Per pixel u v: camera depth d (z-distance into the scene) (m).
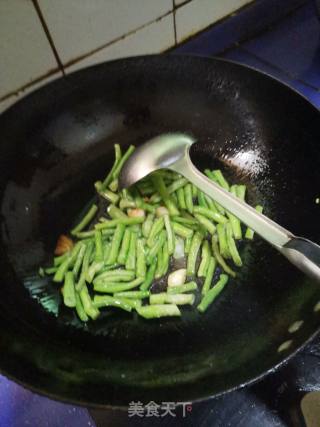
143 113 0.42
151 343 0.30
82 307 0.32
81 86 0.37
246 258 0.35
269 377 0.29
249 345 0.27
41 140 0.38
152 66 0.38
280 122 0.37
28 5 0.34
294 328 0.26
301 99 0.34
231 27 0.52
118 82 0.39
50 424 0.30
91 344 0.30
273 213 0.36
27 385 0.22
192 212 0.39
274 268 0.33
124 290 0.34
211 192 0.33
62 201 0.39
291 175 0.36
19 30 0.35
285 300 0.30
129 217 0.39
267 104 0.37
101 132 0.42
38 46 0.38
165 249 0.36
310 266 0.25
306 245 0.26
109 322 0.32
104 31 0.41
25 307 0.30
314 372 0.29
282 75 0.50
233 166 0.41
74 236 0.38
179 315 0.32
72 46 0.40
